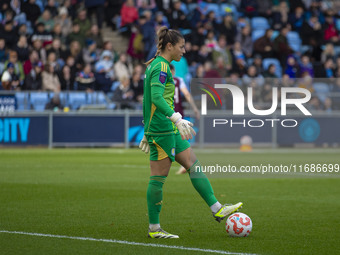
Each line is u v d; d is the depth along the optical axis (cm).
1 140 6444
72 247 1777
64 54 7431
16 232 2020
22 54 7081
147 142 2067
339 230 2102
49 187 3338
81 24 7869
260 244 1841
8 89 6769
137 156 5709
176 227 2158
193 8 9100
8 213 2436
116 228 2116
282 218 2370
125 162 5034
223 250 1742
